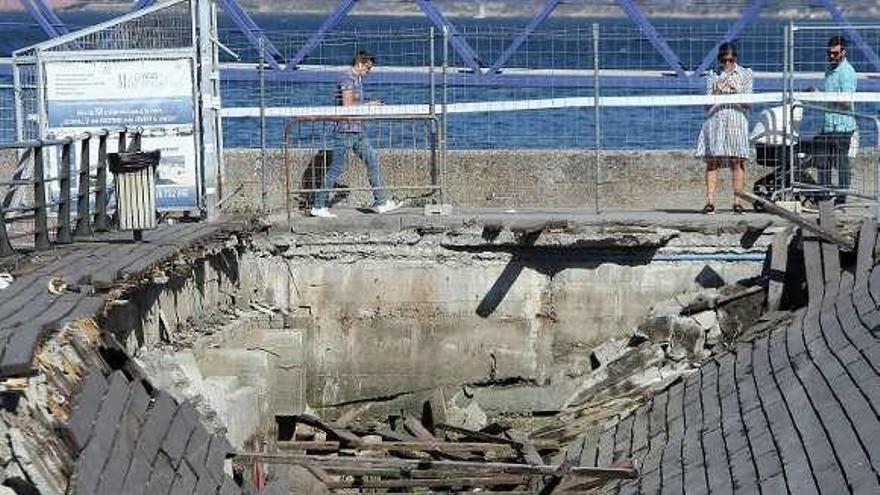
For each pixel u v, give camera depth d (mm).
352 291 20203
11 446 10570
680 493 13984
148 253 16438
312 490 17281
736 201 20406
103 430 11938
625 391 19031
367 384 20281
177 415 13664
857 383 14047
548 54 32625
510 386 20141
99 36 20266
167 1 20266
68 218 17328
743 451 14203
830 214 19125
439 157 21359
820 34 30469
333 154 20906
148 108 19938
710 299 19203
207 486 13023
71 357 12633
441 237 20047
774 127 20953
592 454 16938
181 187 20062
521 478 17219
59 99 19859
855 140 20859
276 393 19094
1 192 21344
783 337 17031
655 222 19719
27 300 13906
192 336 17703
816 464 12758
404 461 14922
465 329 20156
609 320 20000
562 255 20000
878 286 16656
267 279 20219
